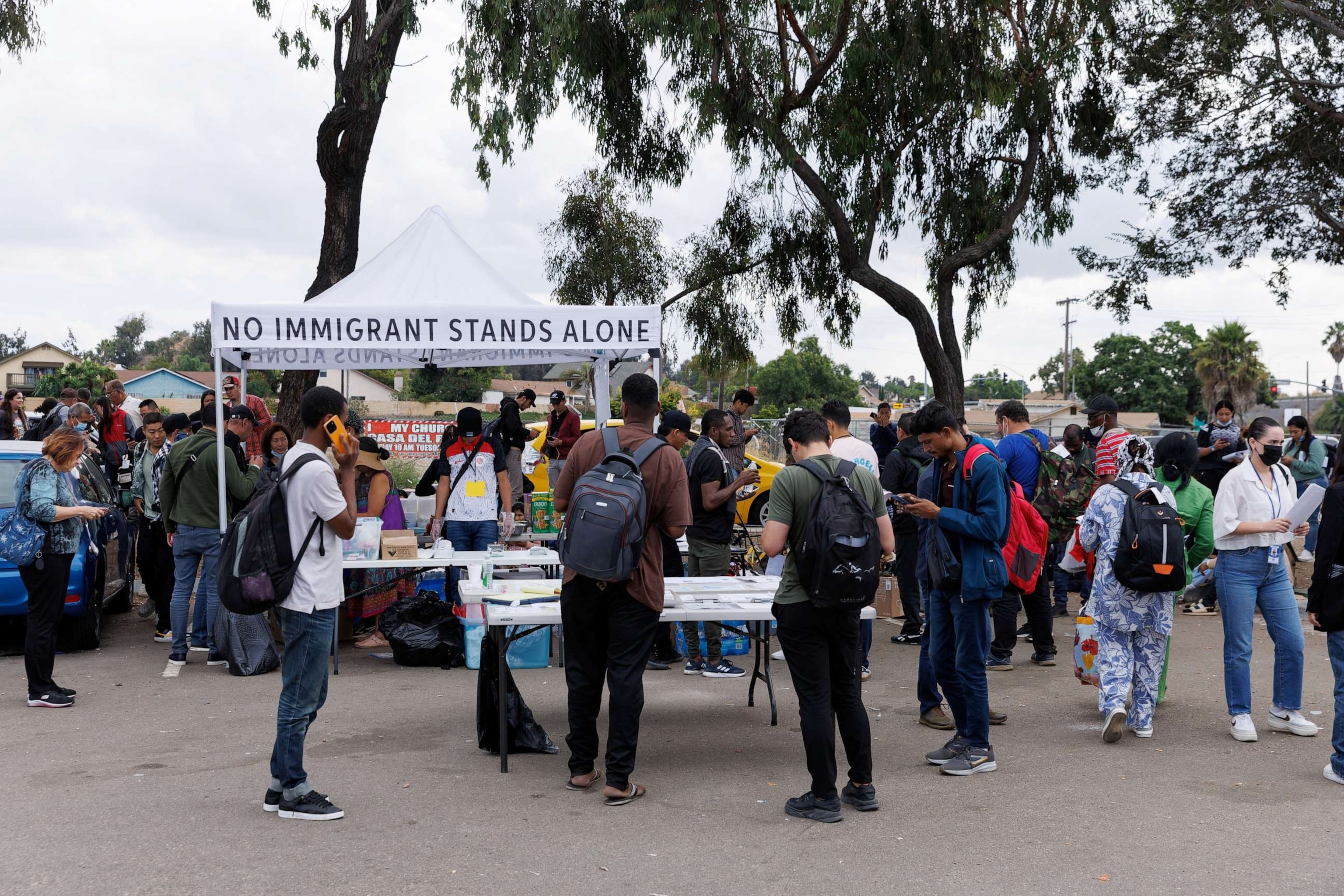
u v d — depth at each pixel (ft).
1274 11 47.88
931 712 19.70
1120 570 18.07
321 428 14.28
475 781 16.19
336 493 13.85
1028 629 29.55
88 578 25.73
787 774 16.70
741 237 55.31
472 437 28.04
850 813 14.82
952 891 12.08
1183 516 19.53
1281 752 18.07
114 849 13.12
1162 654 19.19
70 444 20.66
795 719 20.26
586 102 46.47
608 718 20.34
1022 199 47.39
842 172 46.62
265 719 19.90
